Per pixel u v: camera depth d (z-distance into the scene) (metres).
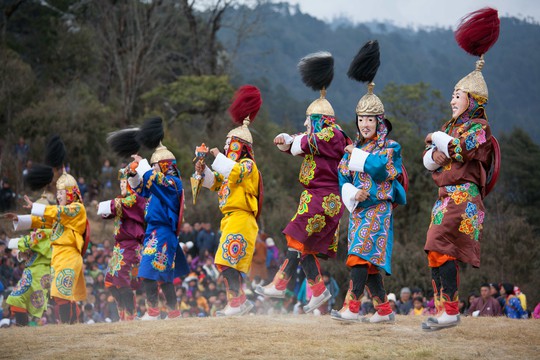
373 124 9.59
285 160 49.59
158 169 12.42
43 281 13.24
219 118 50.12
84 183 37.09
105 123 43.12
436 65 178.12
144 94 50.47
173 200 12.18
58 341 8.88
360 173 9.45
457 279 8.80
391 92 57.69
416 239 35.44
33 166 14.36
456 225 8.68
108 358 7.86
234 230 11.30
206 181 11.66
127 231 13.20
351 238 9.46
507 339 8.87
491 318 10.65
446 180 8.82
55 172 15.37
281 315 10.72
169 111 53.66
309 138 10.25
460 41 9.08
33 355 8.14
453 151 8.62
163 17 54.28
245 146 11.56
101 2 54.12
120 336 8.98
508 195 49.22
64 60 51.56
